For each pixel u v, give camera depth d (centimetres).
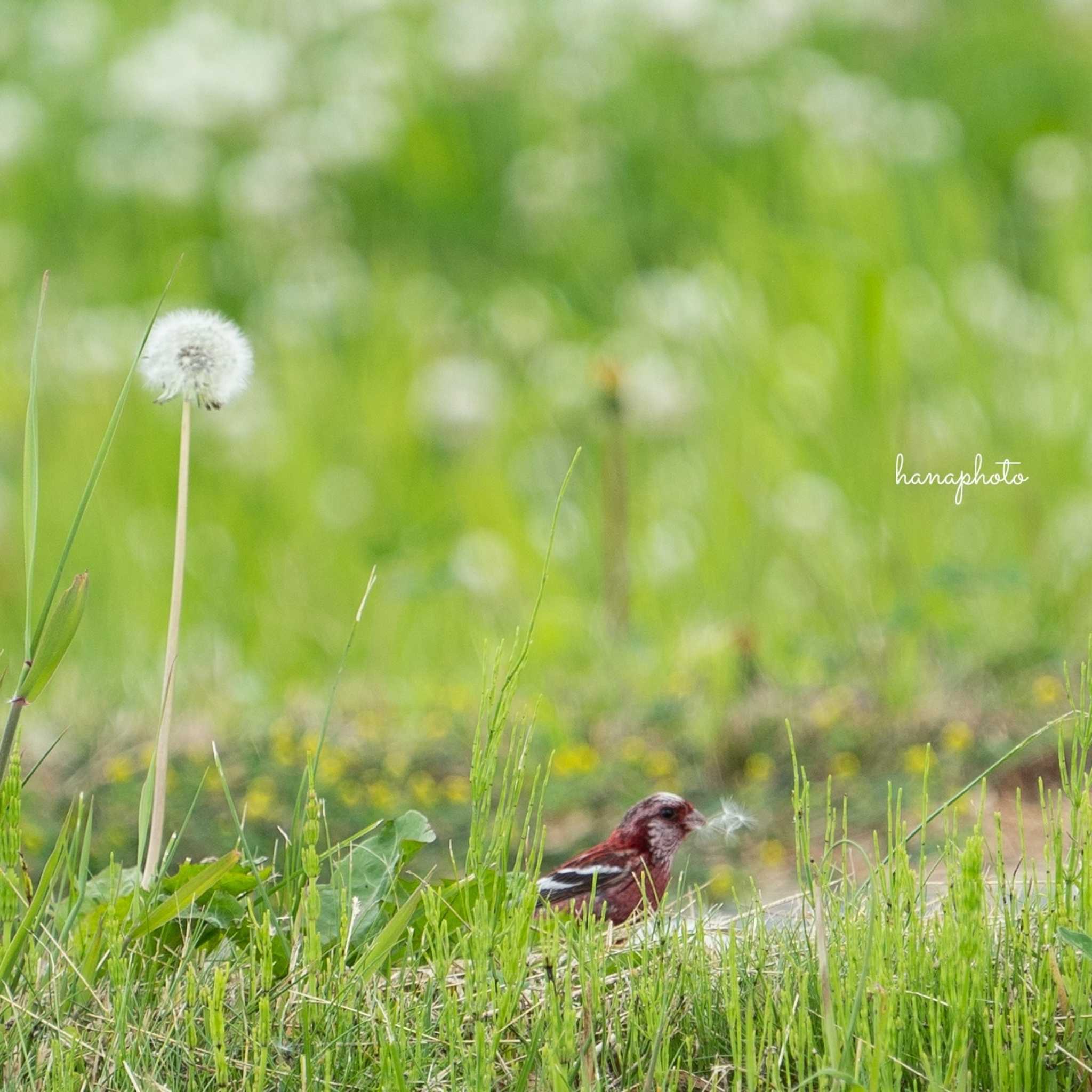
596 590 1263
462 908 428
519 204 1803
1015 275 1638
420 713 862
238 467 1475
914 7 1925
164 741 466
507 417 1493
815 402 1308
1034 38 1928
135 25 2022
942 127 1766
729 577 1196
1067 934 375
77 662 1171
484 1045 367
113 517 1410
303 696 929
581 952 397
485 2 1927
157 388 483
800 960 414
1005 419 1305
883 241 1538
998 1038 358
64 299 1731
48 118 1894
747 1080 365
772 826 700
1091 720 406
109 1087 379
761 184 1712
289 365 1598
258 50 1830
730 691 870
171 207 1806
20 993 412
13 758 423
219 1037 369
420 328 1672
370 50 1922
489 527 1400
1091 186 1658
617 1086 382
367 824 715
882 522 1164
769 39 1819
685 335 1456
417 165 1850
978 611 998
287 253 1775
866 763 761
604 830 716
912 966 385
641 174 1806
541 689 922
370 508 1446
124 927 427
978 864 362
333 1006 390
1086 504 1163
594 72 1873
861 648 917
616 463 1179
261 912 454
